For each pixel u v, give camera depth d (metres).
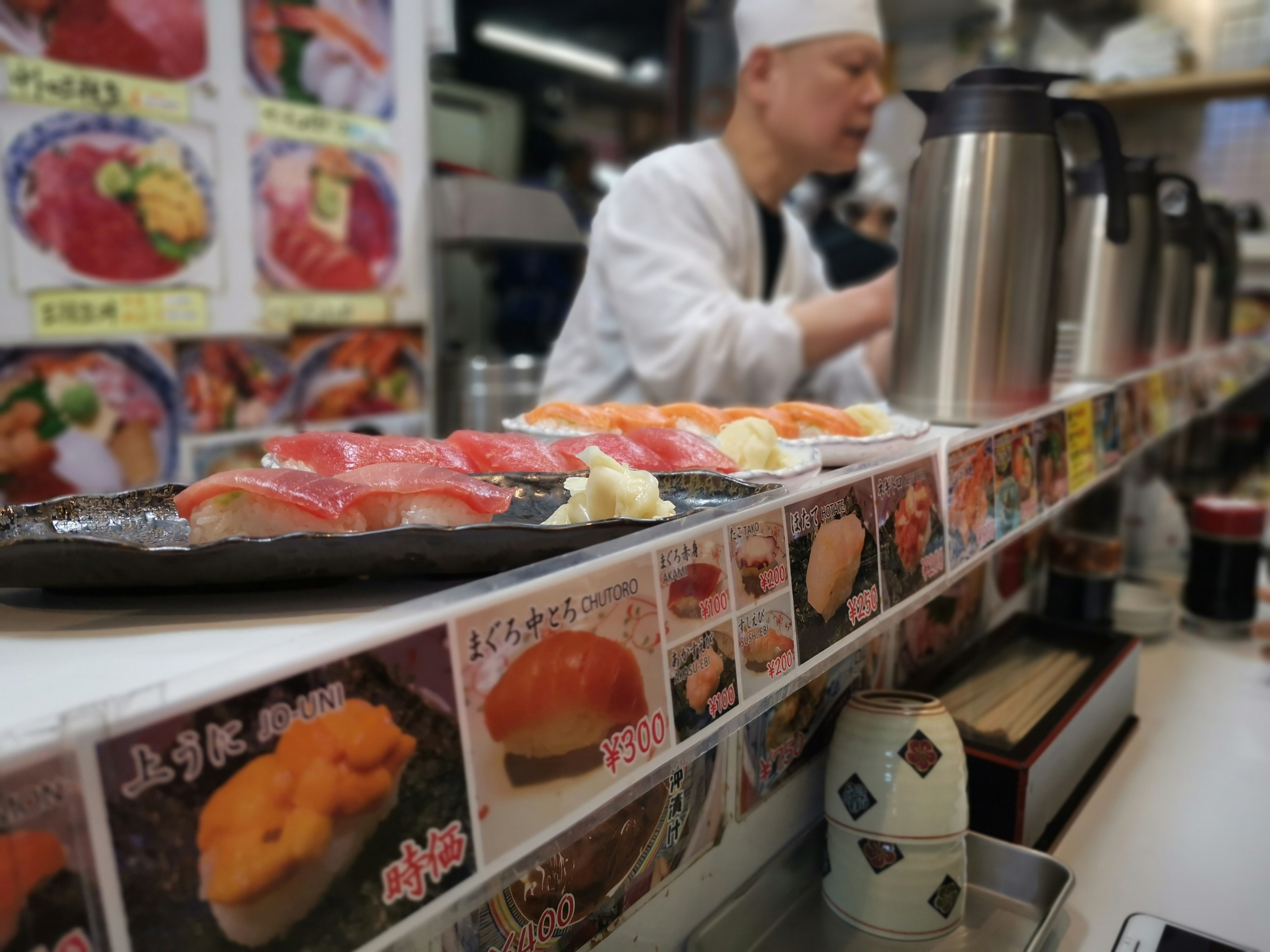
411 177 2.28
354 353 2.22
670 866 0.67
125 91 1.73
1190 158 3.71
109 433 1.82
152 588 0.49
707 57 3.54
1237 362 2.60
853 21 1.57
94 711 0.29
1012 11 3.24
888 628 0.70
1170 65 3.18
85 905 0.28
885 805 0.73
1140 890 0.82
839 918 0.76
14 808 0.27
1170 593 1.68
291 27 1.96
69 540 0.46
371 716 0.36
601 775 0.44
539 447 0.70
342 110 2.10
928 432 0.97
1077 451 1.16
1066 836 0.91
